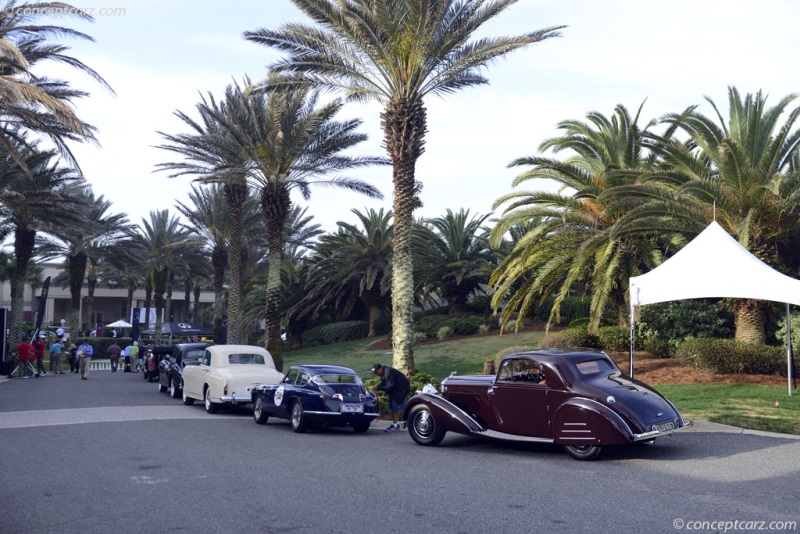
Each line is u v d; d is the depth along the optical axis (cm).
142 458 1059
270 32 2077
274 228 2838
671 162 2081
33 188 3388
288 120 2695
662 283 1609
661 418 1025
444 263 3919
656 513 707
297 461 1040
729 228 1983
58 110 1947
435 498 782
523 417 1098
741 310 1933
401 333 1930
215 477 909
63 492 818
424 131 2034
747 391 1608
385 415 1711
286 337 5144
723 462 988
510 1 1973
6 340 3469
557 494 798
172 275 6147
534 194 2244
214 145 2848
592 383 1045
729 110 2156
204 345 2339
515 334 3375
